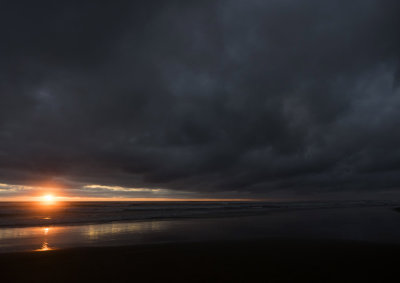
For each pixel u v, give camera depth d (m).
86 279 6.98
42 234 14.34
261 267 8.02
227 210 40.44
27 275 7.24
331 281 6.75
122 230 16.20
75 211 34.19
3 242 11.86
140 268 7.97
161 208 44.53
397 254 9.88
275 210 40.25
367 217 26.62
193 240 12.82
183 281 6.82
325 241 12.55
